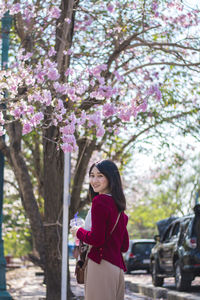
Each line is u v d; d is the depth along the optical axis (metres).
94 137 11.88
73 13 10.88
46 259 10.70
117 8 11.21
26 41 10.74
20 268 31.12
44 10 9.67
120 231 4.12
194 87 11.97
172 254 13.65
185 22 11.03
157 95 7.66
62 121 7.19
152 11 10.39
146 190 27.75
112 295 3.98
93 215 3.98
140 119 11.98
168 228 15.30
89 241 3.94
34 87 6.95
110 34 11.12
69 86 7.68
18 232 23.03
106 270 3.97
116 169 4.23
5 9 9.06
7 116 10.48
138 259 22.77
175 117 12.23
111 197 4.09
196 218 12.70
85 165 12.41
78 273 4.14
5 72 6.91
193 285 14.39
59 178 10.65
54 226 10.60
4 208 21.81
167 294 12.27
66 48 9.62
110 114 7.65
